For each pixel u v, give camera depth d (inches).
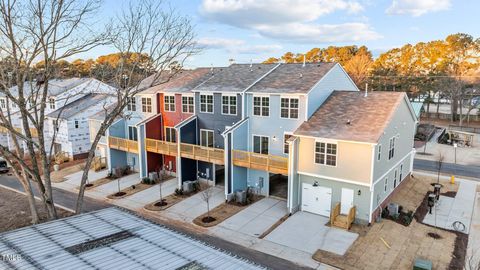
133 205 877.2
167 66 950.4
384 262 585.9
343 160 724.0
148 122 1065.5
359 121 758.5
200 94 995.9
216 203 871.7
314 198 789.9
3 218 811.4
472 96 2233.0
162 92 1083.3
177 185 1013.2
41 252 377.7
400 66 2738.7
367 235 681.0
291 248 641.0
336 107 839.1
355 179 714.8
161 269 347.6
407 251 619.5
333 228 716.7
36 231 440.1
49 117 1333.7
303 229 716.0
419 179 1033.5
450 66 2423.7
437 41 2588.6
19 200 936.9
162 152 1011.9
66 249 388.2
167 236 434.6
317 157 759.1
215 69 1163.9
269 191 914.7
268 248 643.5
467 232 691.4
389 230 701.3
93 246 397.4
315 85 834.8
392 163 831.7
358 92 885.8
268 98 872.9
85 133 1369.3
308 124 799.7
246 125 912.9
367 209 715.4
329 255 612.1
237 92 911.0
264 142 901.8
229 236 696.4
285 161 799.7
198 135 1023.0
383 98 824.3
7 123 631.8
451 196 896.9
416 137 1704.0
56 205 891.4
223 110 958.4
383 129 709.3
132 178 1098.7
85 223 473.4
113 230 449.4
